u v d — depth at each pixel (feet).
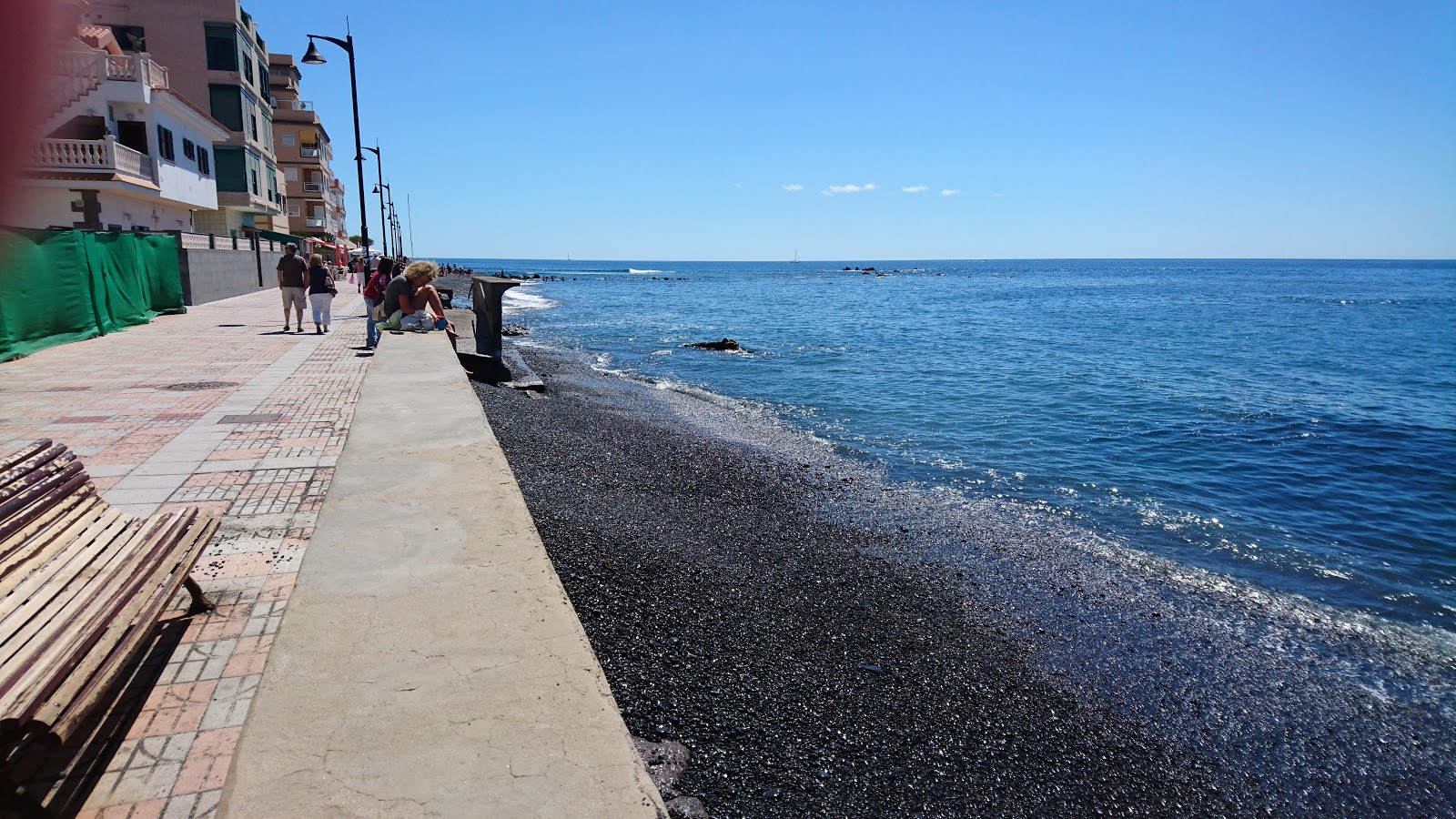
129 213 94.68
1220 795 15.07
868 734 15.26
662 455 34.30
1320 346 100.37
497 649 11.34
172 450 22.74
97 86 88.63
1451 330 124.36
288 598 13.60
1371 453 42.50
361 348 45.68
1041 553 26.30
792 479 33.27
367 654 11.06
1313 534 29.68
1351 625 22.04
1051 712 17.08
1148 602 22.88
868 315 157.99
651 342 96.94
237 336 51.55
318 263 54.03
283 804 8.19
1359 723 17.46
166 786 9.08
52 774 9.17
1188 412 53.57
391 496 17.78
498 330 48.08
